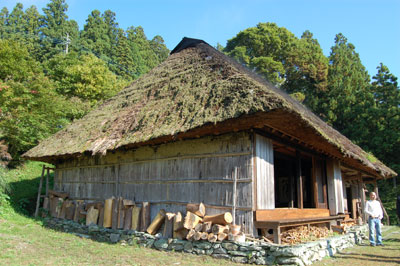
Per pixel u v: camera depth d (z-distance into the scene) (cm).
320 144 700
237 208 594
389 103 2367
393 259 600
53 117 1600
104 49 3962
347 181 1320
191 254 587
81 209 927
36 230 858
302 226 718
